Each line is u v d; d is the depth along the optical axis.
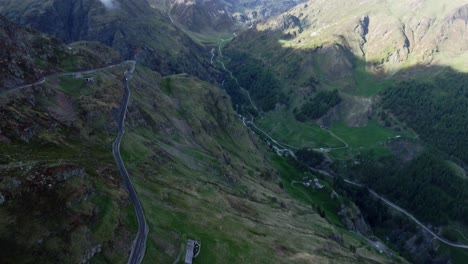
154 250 84.44
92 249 74.69
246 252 96.25
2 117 94.38
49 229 71.31
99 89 148.12
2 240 65.19
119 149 117.31
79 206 79.38
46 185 76.81
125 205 91.56
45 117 108.50
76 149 104.06
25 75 127.12
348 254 128.75
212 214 107.94
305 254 105.62
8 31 136.75
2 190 70.56
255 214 125.75
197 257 89.69
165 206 101.44
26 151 89.31
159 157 127.69
